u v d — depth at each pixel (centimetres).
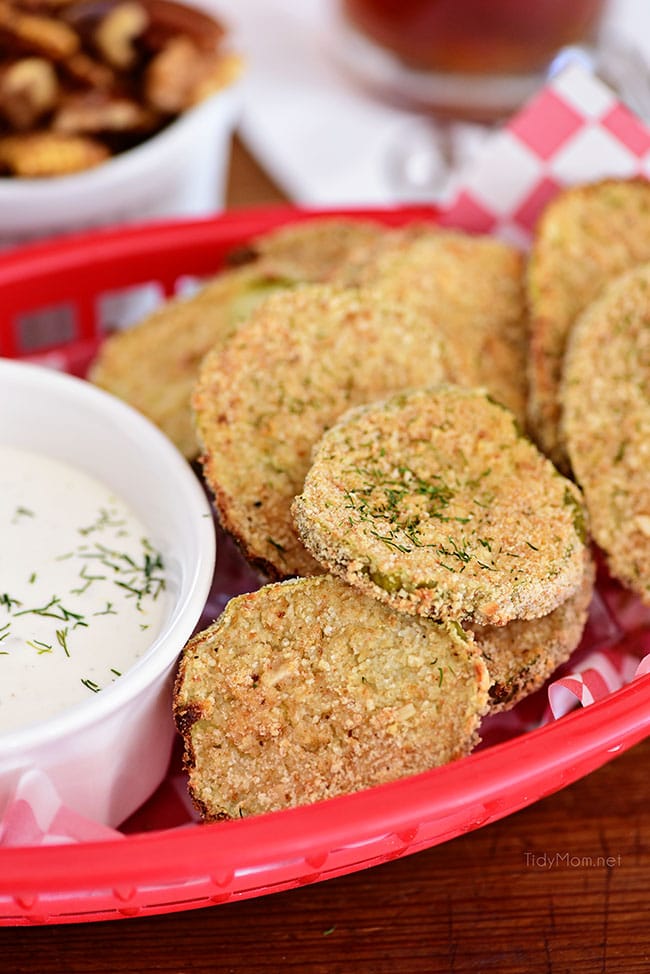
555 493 32
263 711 30
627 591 35
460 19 50
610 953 31
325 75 55
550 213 38
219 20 46
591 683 32
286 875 30
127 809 32
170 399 36
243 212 41
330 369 34
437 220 41
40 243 41
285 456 33
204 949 31
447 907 32
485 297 37
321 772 30
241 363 34
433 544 31
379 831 28
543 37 50
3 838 30
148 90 44
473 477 32
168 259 41
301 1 59
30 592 32
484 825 32
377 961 31
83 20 44
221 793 30
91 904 29
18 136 43
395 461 32
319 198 50
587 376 35
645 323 35
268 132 52
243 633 31
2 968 30
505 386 36
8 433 35
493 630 32
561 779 31
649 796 33
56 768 30
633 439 34
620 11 56
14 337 40
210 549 32
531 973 31
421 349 34
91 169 43
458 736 30
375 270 37
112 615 32
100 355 38
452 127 53
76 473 35
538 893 32
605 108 39
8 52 44
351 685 31
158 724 31
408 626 31
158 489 33
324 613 31
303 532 31
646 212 38
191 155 45
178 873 28
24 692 31
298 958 31
